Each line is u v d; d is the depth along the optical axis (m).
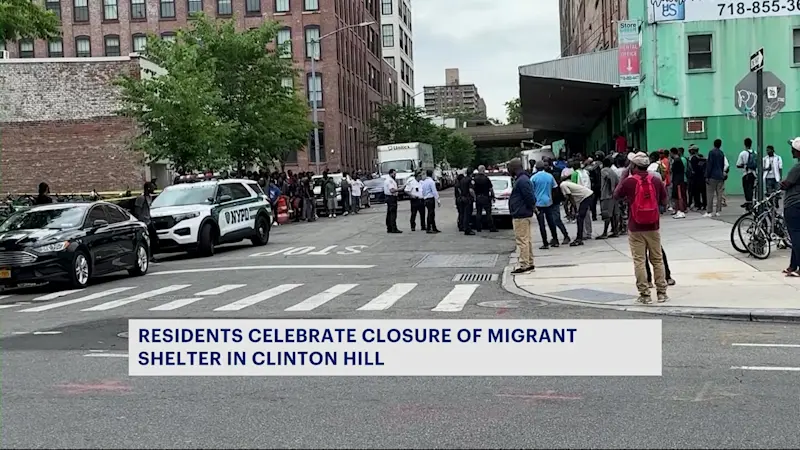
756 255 14.42
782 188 12.52
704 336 9.03
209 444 5.59
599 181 24.03
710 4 30.94
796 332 9.20
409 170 51.59
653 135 31.66
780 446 5.38
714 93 31.19
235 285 14.73
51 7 64.56
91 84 37.66
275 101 38.03
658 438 5.57
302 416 6.25
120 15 64.50
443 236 23.69
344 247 21.70
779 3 30.48
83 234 15.58
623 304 11.06
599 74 34.16
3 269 14.53
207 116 29.56
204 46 36.25
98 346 9.20
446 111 191.88
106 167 37.56
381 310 11.19
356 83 74.00
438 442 5.56
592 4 55.41
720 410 6.22
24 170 37.72
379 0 89.88
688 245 16.69
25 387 7.30
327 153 64.56
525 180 14.51
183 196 21.91
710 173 21.80
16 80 37.72
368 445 5.52
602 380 7.19
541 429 5.82
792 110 30.80
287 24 64.56
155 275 17.31
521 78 33.94
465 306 11.41
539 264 15.75
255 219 23.42
